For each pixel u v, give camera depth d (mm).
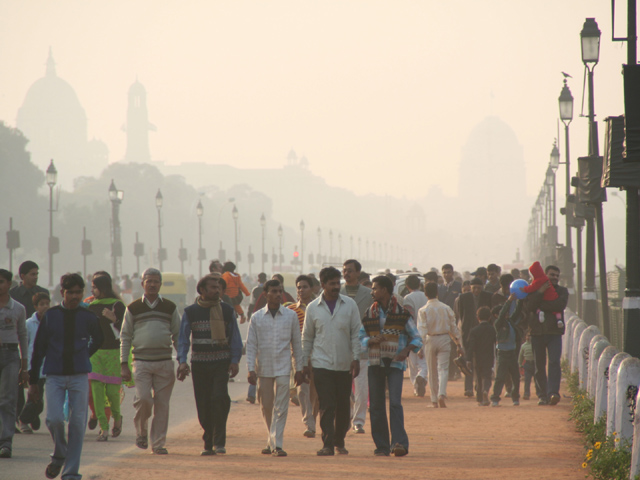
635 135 34062
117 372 46562
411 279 63875
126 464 38062
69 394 34156
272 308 41625
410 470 36219
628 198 53438
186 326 40969
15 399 41750
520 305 61219
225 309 41219
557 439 45781
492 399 61000
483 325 61844
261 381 41406
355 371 40562
